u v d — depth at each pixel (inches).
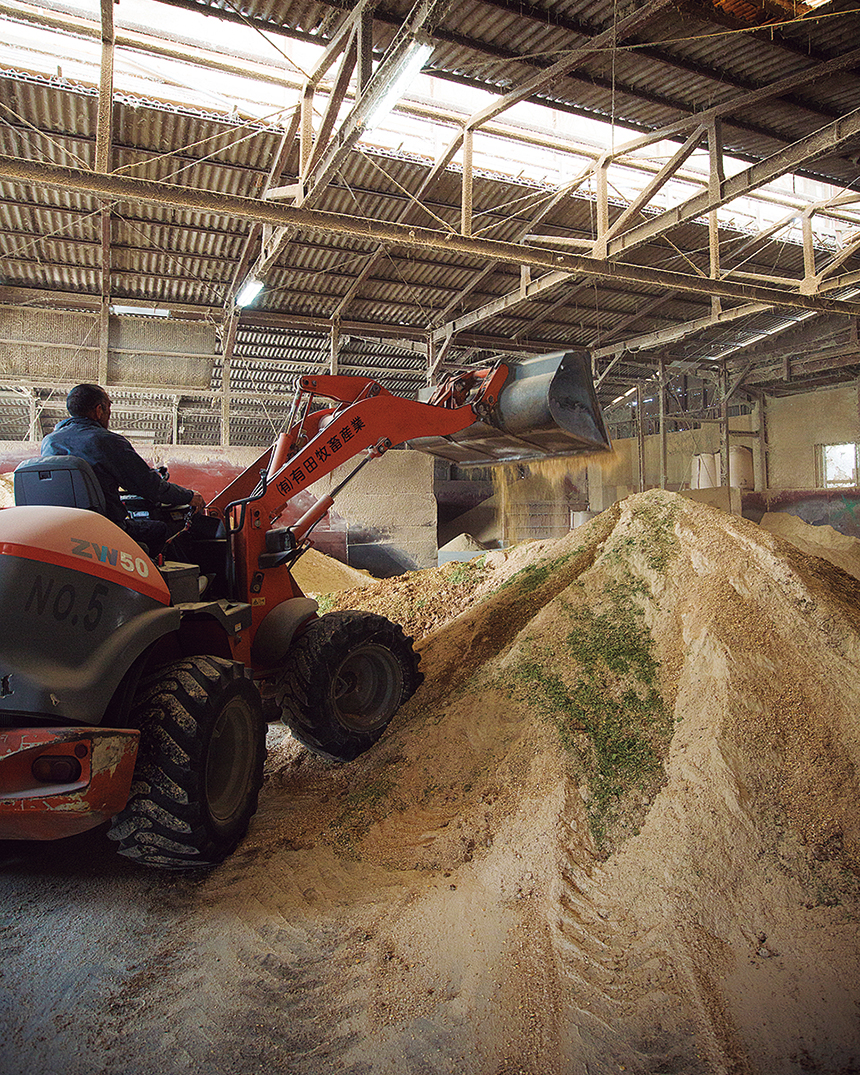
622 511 211.6
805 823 109.3
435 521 571.5
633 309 650.8
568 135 475.8
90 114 359.9
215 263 494.6
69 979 95.5
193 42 368.5
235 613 143.4
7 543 98.8
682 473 970.7
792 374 786.2
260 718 134.0
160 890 118.8
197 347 543.2
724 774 116.9
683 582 165.9
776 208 565.9
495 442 234.8
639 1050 78.4
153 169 408.2
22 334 498.3
